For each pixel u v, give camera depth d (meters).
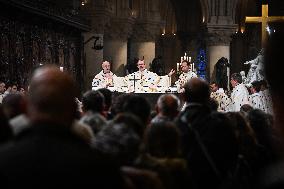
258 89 16.09
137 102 5.32
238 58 49.88
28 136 2.47
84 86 29.97
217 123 5.52
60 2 29.02
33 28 22.38
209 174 5.42
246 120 7.04
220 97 17.36
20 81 20.44
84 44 30.16
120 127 3.96
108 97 7.58
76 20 27.11
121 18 36.88
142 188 3.52
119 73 37.38
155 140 4.39
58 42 25.84
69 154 2.38
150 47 41.06
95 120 5.82
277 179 1.72
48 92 2.60
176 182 4.24
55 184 2.30
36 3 21.53
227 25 41.91
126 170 3.57
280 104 1.81
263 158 6.69
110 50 37.28
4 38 19.28
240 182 6.10
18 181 2.28
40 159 2.34
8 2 17.98
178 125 5.59
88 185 2.35
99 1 32.66
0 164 2.32
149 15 40.78
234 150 5.57
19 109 5.51
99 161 2.42
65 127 2.56
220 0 41.94
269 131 6.66
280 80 1.81
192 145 5.46
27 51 21.62
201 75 47.19
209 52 42.38
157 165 4.10
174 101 5.92
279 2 47.72
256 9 48.81
